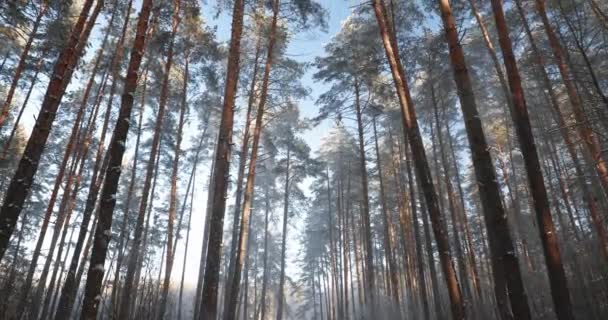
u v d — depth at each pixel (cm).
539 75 1308
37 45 1512
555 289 506
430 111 2069
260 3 1330
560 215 1717
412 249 2698
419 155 803
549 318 1409
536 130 1725
